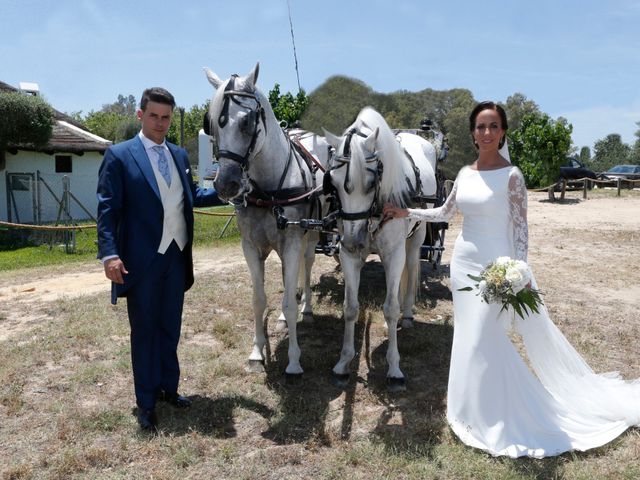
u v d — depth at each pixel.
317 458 3.03
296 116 13.32
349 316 3.90
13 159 14.41
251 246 4.01
